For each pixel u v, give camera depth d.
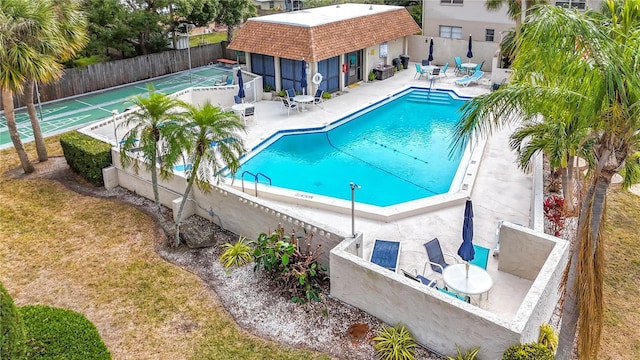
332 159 21.86
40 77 18.09
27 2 17.53
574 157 15.54
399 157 22.02
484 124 8.58
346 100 28.36
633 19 7.71
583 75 7.20
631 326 11.88
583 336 8.91
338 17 29.53
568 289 9.20
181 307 12.67
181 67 37.97
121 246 15.30
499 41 34.59
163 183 17.20
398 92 29.38
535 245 12.50
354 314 12.20
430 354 11.07
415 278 12.50
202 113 13.50
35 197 18.30
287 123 24.98
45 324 9.35
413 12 44.22
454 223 15.86
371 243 14.84
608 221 16.30
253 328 11.95
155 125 14.02
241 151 14.34
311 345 11.38
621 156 8.05
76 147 19.08
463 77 31.53
